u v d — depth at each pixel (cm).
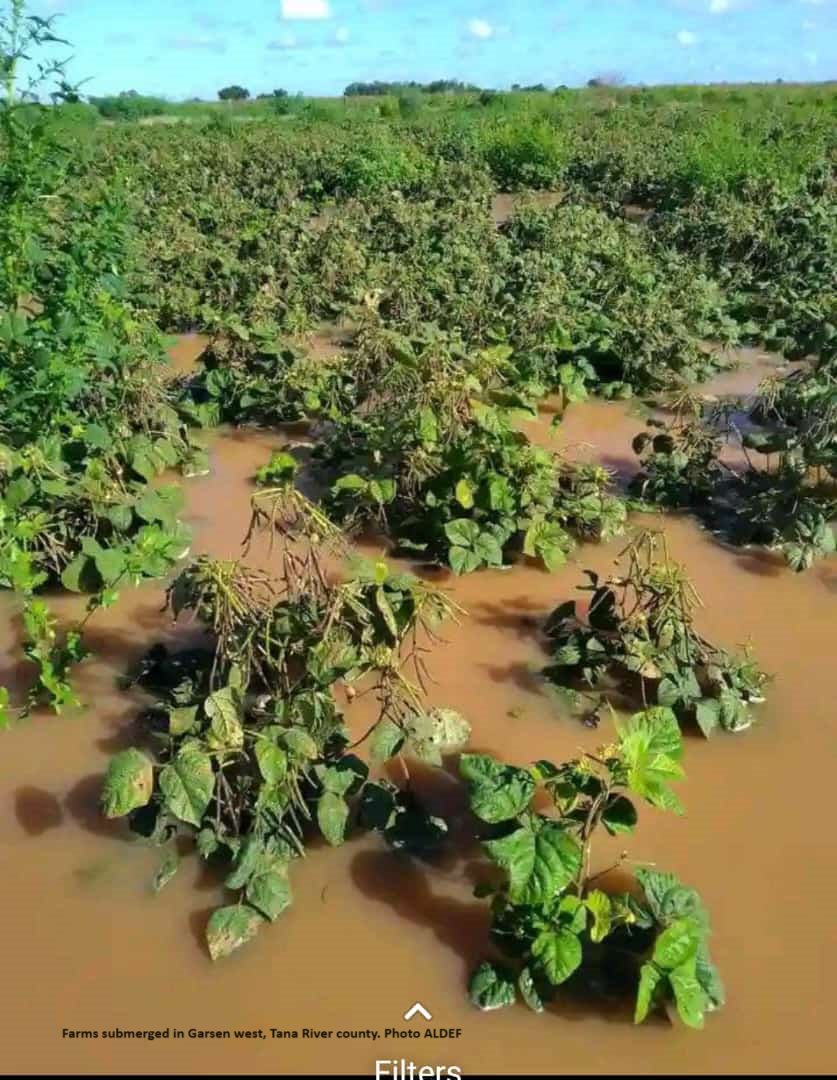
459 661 534
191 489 741
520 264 1227
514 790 370
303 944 370
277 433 847
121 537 611
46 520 592
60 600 587
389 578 465
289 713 420
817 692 512
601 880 392
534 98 3991
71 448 670
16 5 641
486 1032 338
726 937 371
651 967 330
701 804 436
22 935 372
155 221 1444
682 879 396
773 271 1312
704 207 1603
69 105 695
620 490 741
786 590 611
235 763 405
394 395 758
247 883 380
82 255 722
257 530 657
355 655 444
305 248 1327
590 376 930
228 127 3108
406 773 431
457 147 2388
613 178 2088
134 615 571
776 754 467
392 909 384
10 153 689
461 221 1524
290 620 455
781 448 706
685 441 746
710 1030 338
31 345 676
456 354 818
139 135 2811
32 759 459
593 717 490
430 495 634
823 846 414
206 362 927
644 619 505
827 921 379
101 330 732
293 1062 329
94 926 377
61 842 413
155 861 404
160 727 477
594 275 1200
